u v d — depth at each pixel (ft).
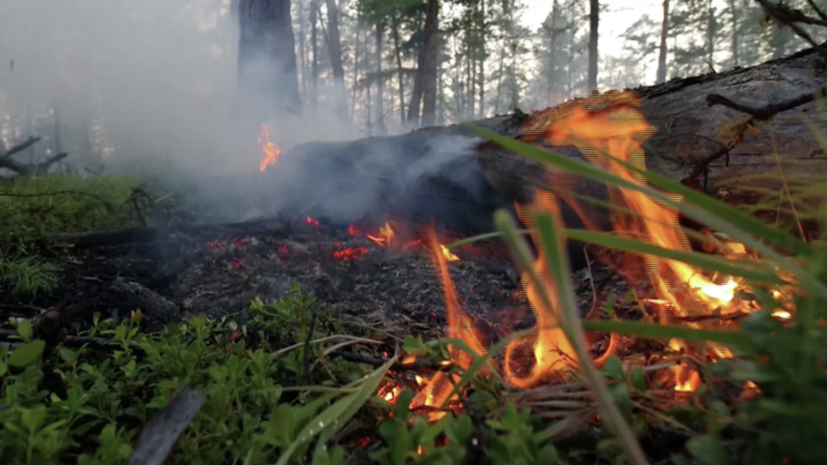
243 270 11.27
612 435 3.21
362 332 7.16
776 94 8.56
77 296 8.54
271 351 5.82
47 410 3.66
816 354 2.42
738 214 2.58
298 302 6.16
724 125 6.42
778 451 2.57
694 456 2.96
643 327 2.57
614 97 10.64
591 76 56.85
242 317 7.33
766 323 2.87
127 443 3.58
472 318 8.39
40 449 3.20
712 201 2.61
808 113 7.76
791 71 9.11
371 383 3.75
